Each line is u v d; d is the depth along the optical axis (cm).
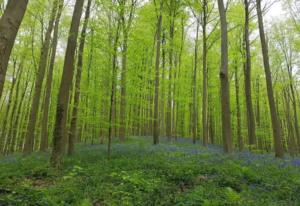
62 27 2117
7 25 403
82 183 746
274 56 2683
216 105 2936
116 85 1246
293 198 626
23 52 2147
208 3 2067
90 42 1184
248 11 1833
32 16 1984
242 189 697
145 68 1614
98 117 1234
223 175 792
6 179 814
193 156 1144
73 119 1400
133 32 1226
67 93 1079
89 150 1552
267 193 665
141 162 1017
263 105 3712
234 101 2739
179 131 3791
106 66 1210
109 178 796
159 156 1154
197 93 2883
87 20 1235
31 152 1680
